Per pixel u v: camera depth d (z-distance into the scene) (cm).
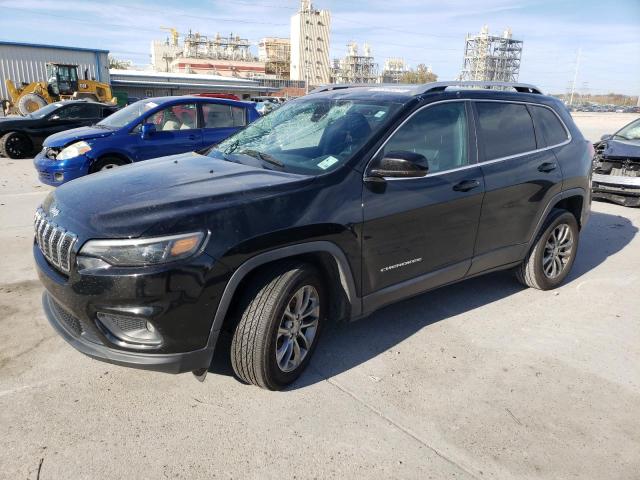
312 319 324
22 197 838
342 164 325
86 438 265
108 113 1466
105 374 323
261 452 261
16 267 500
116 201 284
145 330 266
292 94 7175
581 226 510
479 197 387
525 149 436
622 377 345
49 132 1355
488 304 454
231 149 394
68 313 285
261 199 288
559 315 438
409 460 261
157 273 253
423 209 352
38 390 304
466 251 395
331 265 320
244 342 291
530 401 313
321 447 267
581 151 489
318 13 9675
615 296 484
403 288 359
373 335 389
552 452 271
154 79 6175
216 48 12025
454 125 386
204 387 314
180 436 270
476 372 343
